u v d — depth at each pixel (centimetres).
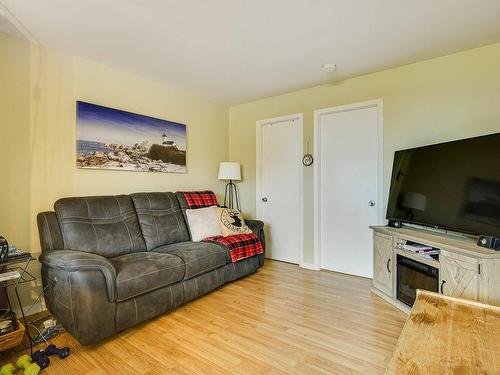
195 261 257
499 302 177
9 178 232
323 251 364
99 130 287
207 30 227
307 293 281
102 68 292
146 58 279
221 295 277
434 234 242
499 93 247
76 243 229
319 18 210
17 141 236
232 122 455
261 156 423
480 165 200
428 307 122
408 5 194
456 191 217
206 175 418
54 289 201
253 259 335
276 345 191
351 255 342
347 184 344
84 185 278
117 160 303
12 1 188
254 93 389
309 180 367
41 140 249
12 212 233
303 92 373
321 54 270
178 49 259
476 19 211
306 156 368
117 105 305
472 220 202
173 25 219
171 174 365
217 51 264
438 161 237
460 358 85
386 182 309
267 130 418
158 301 222
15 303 230
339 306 251
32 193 244
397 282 252
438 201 232
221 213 343
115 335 204
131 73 317
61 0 187
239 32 230
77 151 271
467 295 182
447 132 272
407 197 269
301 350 185
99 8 197
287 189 399
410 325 106
